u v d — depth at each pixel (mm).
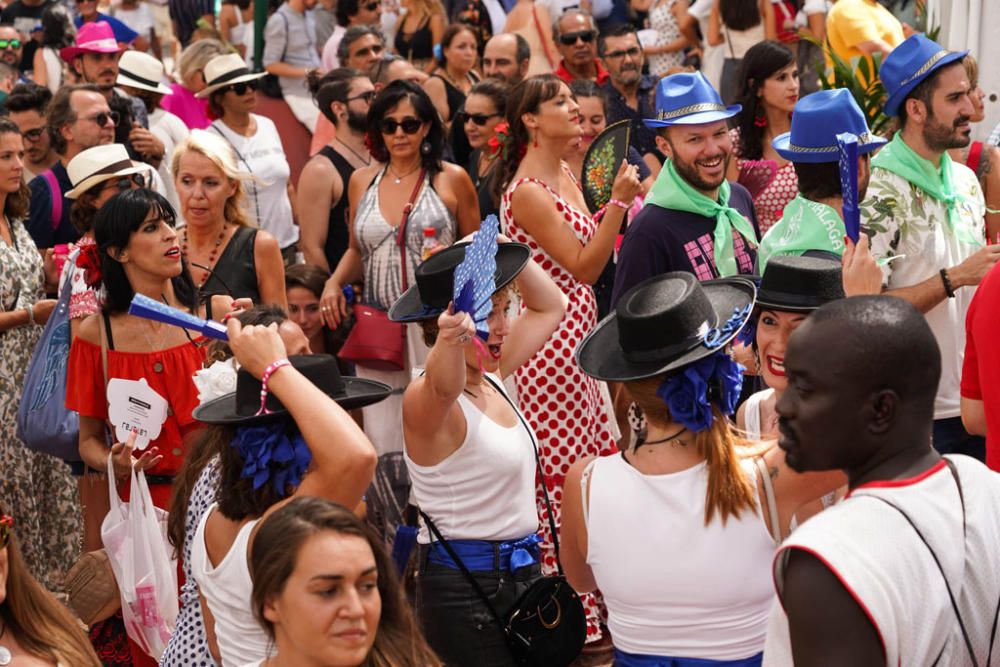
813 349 5230
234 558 7051
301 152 22406
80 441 11375
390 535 12953
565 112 12969
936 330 10656
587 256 12562
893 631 4895
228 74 17406
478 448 8828
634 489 6898
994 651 5176
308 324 15336
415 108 14531
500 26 24547
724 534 6699
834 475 6590
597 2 24875
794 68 14523
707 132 11672
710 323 6945
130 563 10172
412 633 6594
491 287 7910
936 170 10820
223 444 7418
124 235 10883
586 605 12156
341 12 22844
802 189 10570
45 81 23562
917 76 10609
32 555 13664
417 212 14633
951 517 5141
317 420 7082
